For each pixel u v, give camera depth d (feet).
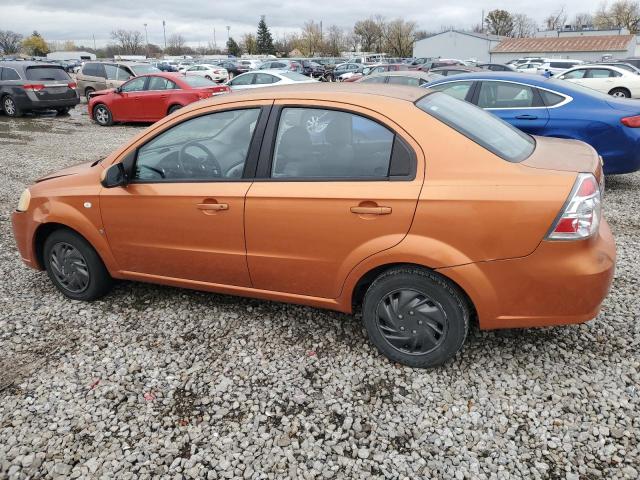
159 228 11.10
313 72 123.54
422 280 9.11
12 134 42.09
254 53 291.38
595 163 9.05
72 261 12.54
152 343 10.94
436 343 9.42
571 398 8.91
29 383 9.71
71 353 10.66
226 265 10.75
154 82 45.01
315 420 8.63
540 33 241.35
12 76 50.26
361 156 9.31
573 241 8.18
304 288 10.24
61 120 51.26
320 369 9.91
